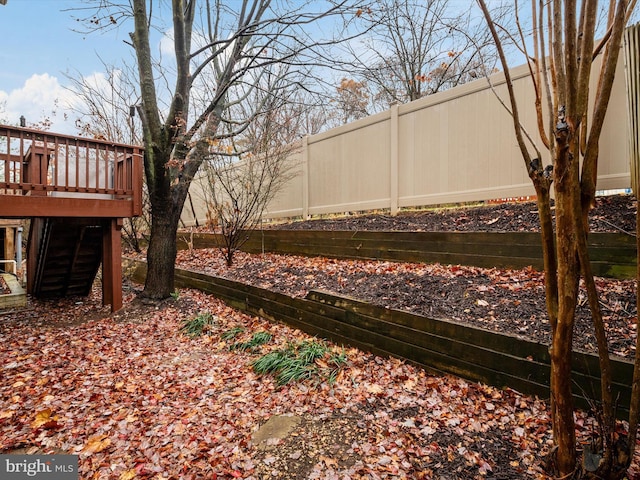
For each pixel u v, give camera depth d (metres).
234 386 2.98
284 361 3.15
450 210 4.88
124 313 5.02
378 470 1.87
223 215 6.91
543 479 1.62
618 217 3.11
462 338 2.56
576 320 2.39
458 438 2.02
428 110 4.90
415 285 3.50
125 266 7.74
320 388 2.76
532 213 3.90
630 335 2.15
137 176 5.16
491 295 3.00
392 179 5.34
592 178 1.34
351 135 5.95
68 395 2.91
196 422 2.48
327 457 2.02
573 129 1.28
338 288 3.85
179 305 5.16
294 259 5.64
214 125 6.02
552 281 1.47
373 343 3.18
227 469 1.99
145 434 2.37
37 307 5.84
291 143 6.91
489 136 4.28
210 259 6.70
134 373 3.31
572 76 1.27
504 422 2.08
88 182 4.74
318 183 6.57
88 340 4.18
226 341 3.93
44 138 4.40
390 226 4.91
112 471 2.03
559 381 1.45
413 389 2.58
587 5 1.26
